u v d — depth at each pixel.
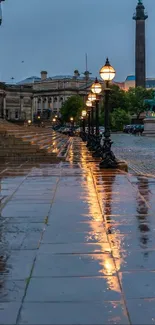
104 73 20.44
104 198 12.07
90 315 4.86
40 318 4.81
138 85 153.62
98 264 6.54
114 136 95.62
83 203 11.38
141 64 153.12
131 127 117.38
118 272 6.19
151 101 109.75
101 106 131.88
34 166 21.52
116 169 19.95
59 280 5.92
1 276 6.09
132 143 60.62
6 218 9.63
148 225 8.97
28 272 6.24
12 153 25.30
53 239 7.95
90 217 9.73
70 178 16.58
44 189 13.73
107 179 16.23
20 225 9.00
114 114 132.62
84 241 7.80
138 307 5.04
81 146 43.19
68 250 7.27
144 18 152.38
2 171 19.05
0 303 5.21
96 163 23.41
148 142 63.97
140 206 10.95
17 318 4.82
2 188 13.98
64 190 13.54
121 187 14.14
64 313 4.92
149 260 6.70
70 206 10.97
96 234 8.28
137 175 17.52
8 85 172.12
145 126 98.88
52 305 5.13
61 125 147.25
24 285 5.76
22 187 14.19
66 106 165.62
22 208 10.73
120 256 6.92
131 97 145.88
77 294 5.44
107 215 9.93
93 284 5.75
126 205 11.09
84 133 58.44
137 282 5.80
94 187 14.19
